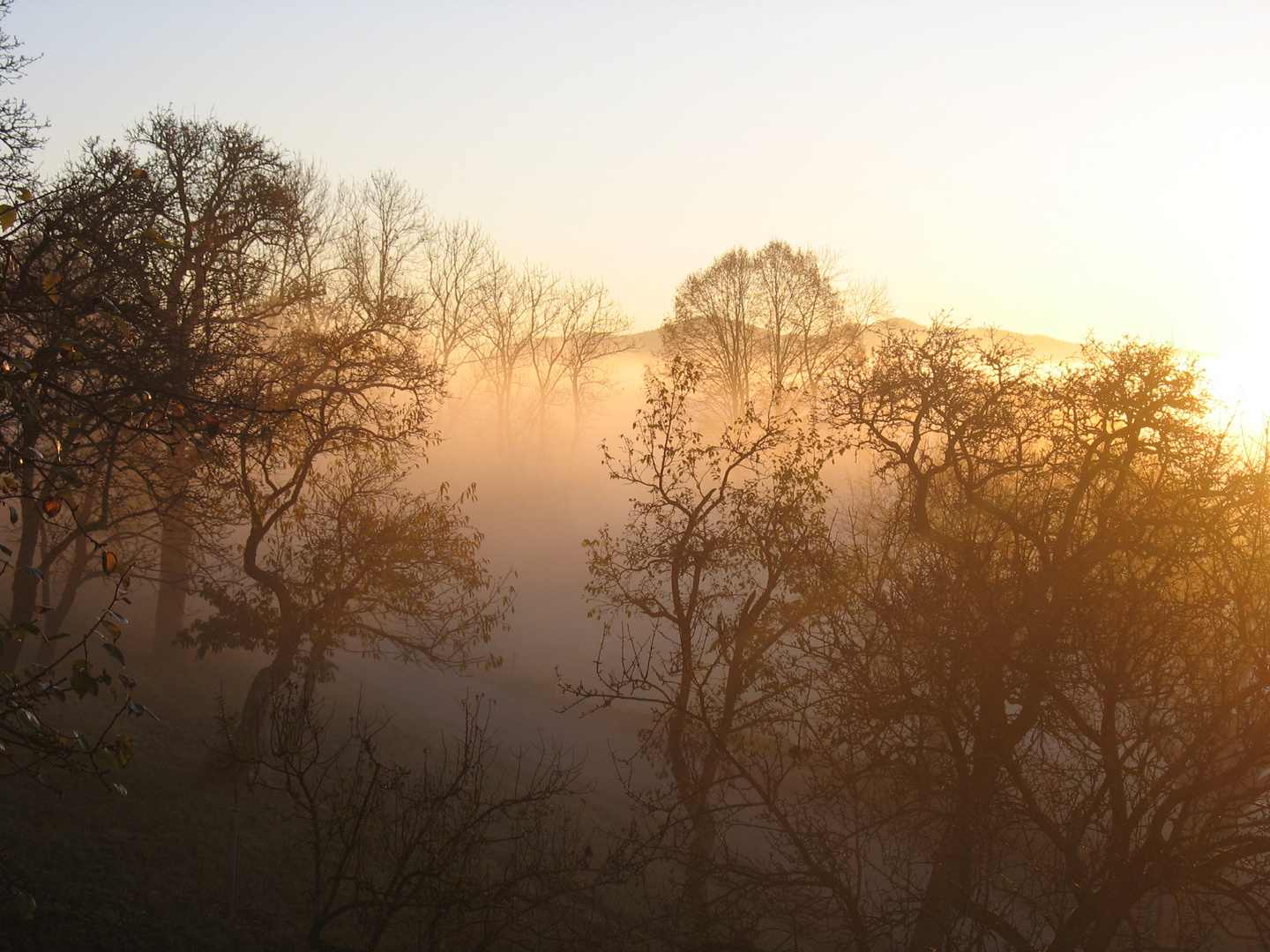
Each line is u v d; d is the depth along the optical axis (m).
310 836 15.87
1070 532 12.51
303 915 13.01
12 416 7.84
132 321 14.64
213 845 14.90
